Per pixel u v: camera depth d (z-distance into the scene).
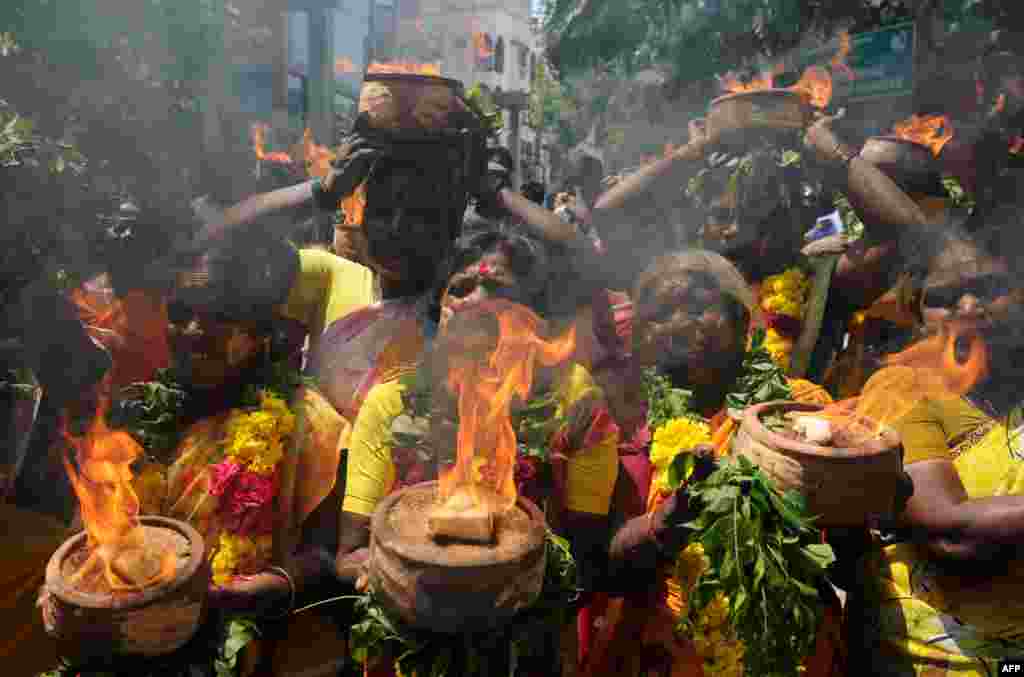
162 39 3.81
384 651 1.53
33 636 2.21
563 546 1.69
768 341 2.83
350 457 1.97
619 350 2.56
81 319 2.62
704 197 2.93
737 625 1.60
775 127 2.75
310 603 1.93
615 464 2.02
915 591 1.95
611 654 2.06
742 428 1.77
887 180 2.75
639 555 1.85
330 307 2.51
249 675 1.81
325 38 7.32
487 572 1.36
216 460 1.87
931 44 5.01
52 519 2.34
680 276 2.12
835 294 2.99
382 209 2.28
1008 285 2.29
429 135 2.22
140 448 1.93
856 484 1.60
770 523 1.62
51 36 3.10
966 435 2.01
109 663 1.45
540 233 2.67
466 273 2.05
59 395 2.45
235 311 1.89
